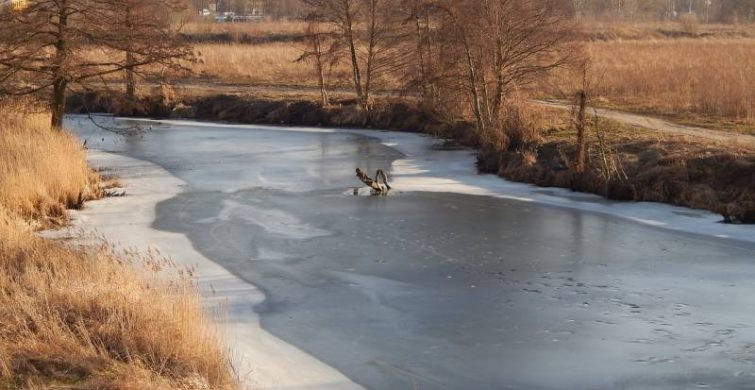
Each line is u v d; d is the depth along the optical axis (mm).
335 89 51500
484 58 35500
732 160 25359
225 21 106438
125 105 46438
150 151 37938
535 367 13852
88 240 21531
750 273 18750
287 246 21406
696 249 20703
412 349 14648
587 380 13312
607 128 31906
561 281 18406
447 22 36469
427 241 21781
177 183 30172
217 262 19938
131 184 29906
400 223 23719
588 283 18234
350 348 14680
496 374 13586
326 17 49000
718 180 25016
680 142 28062
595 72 46875
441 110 40000
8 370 11461
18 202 23141
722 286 17906
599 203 25750
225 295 17469
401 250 20984
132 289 14445
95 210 25406
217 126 46438
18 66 31641
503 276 18812
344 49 52000
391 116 44031
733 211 23078
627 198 26031
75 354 12039
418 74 42500
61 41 31984
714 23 113188
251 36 79375
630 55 59844
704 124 32469
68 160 26984
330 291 17844
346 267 19562
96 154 37312
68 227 23031
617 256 20250
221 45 72750
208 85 54656
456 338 15148
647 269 19203
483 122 35844
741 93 35594
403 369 13789
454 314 16391
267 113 47656
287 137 41781
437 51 41406
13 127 29984
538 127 32188
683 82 42750
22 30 31234
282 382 13070
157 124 47344
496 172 31047
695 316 16156
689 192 24828
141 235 22375
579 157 27891
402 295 17562
